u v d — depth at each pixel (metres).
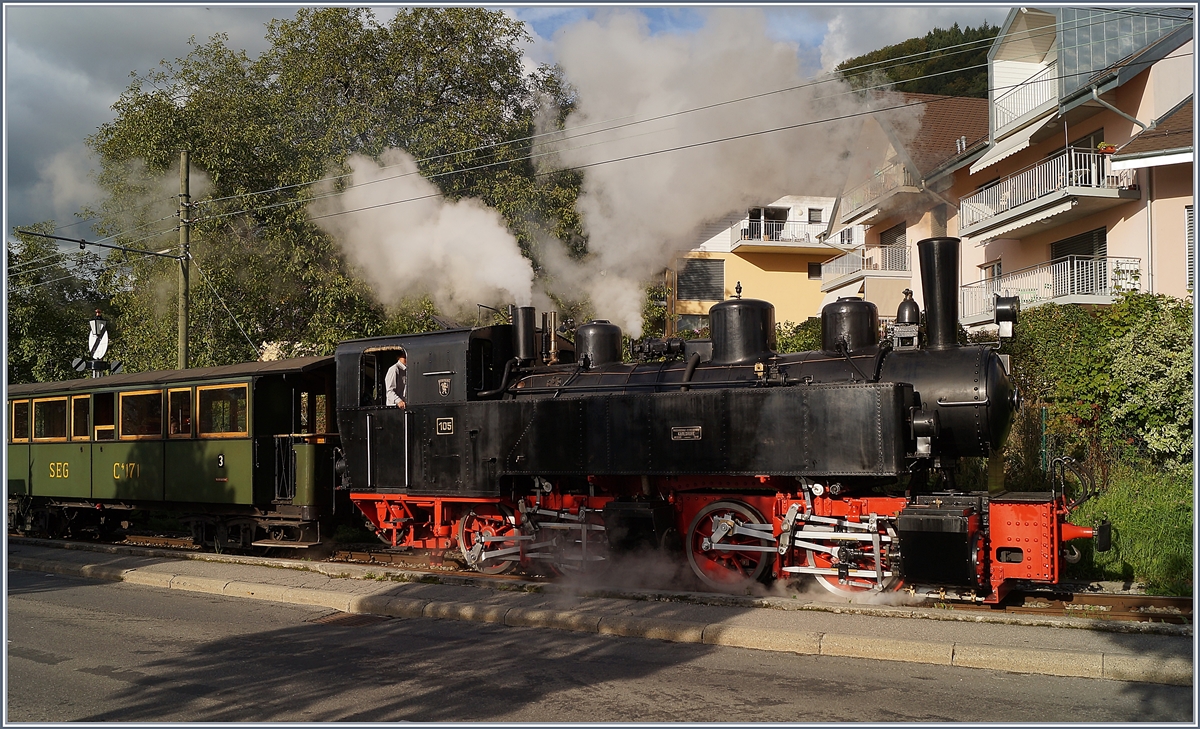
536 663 6.46
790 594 8.55
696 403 8.86
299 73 19.84
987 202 20.61
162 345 20.11
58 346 27.83
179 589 9.99
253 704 5.56
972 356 8.30
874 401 8.06
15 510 15.17
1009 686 5.75
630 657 6.61
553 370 10.46
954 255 8.66
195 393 12.45
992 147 20.48
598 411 9.36
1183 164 15.97
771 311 9.83
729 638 6.93
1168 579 8.48
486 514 10.26
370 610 8.49
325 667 6.44
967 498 7.70
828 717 5.16
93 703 5.66
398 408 10.73
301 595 9.01
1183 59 16.08
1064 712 5.21
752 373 9.09
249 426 11.71
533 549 9.80
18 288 27.45
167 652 6.99
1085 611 7.43
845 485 8.50
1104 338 12.88
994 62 20.81
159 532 14.99
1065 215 17.94
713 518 8.96
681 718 5.16
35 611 8.78
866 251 24.73
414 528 10.77
